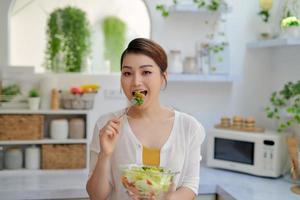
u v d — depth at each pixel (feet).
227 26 8.81
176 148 4.56
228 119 8.23
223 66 8.50
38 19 8.68
